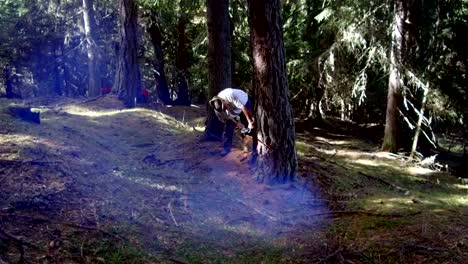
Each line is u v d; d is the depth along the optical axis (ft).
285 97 20.06
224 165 22.44
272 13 18.80
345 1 34.42
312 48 40.40
